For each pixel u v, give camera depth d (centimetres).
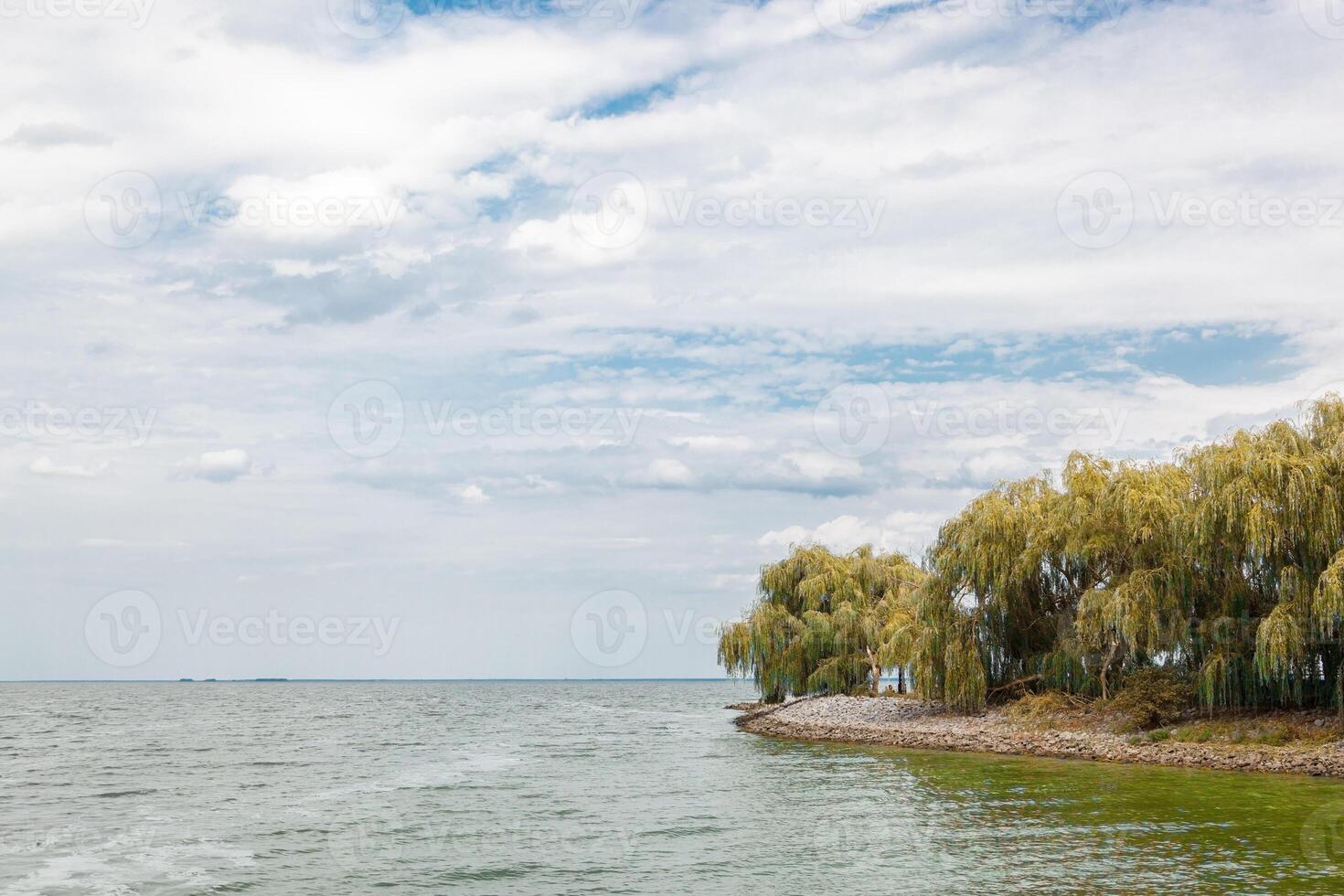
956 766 4550
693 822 3338
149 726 9494
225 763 5541
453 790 4253
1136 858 2609
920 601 5791
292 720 10744
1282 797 3416
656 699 18288
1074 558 5112
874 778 4259
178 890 2492
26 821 3500
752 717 7962
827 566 7306
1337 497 4094
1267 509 4175
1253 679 4500
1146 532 4769
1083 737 4891
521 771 5000
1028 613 5647
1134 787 3716
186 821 3478
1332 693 4341
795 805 3612
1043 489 5675
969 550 5506
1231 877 2397
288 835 3197
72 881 2581
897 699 6769
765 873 2592
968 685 5556
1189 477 4831
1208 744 4409
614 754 5847
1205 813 3173
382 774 4900
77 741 7338
